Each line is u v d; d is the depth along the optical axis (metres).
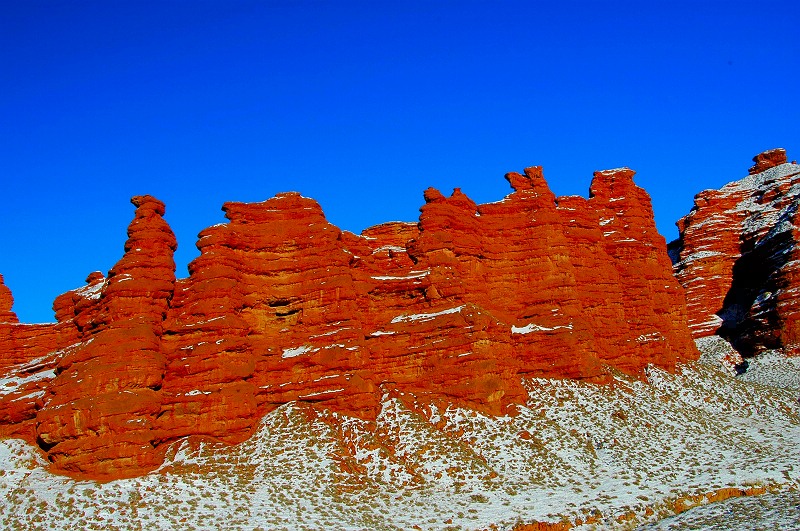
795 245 109.62
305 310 69.19
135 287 62.09
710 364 98.06
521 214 81.31
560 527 52.25
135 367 58.47
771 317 105.62
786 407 79.56
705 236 124.50
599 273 83.62
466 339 67.75
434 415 65.12
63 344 72.75
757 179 134.88
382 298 72.31
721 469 62.69
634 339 83.44
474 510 54.31
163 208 67.19
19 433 60.97
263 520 51.47
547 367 74.38
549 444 63.94
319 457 59.25
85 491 53.22
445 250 73.44
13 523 50.59
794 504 54.47
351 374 65.50
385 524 52.00
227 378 62.09
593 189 93.06
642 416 71.38
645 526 53.00
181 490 54.41
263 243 70.56
